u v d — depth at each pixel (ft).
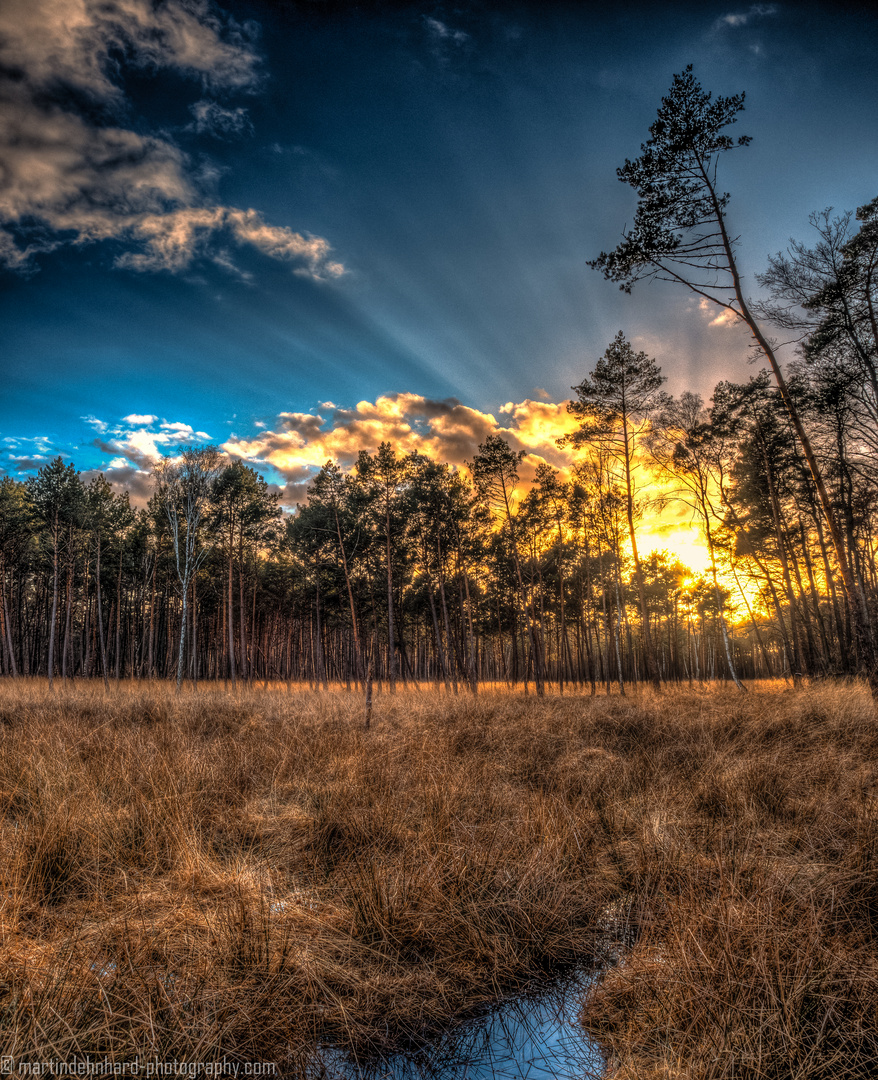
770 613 94.22
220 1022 8.29
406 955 10.49
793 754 22.81
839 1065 7.12
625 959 10.25
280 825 16.66
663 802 17.57
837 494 61.00
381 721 34.83
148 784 18.38
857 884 11.55
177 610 130.52
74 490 88.02
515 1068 8.17
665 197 36.37
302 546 91.04
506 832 15.19
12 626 119.24
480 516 84.89
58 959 9.44
